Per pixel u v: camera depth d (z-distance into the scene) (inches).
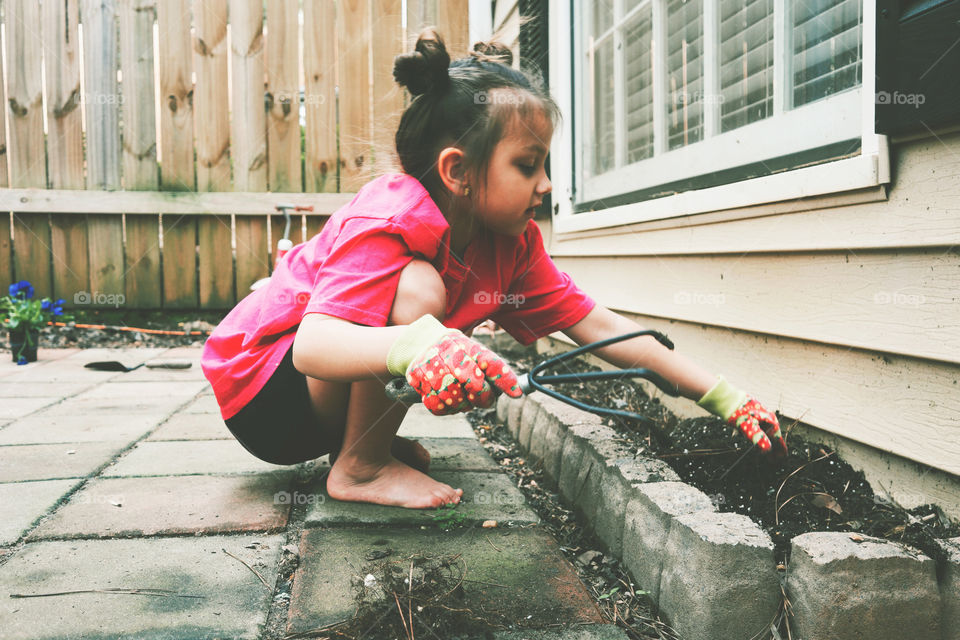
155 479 64.8
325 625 40.1
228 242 157.9
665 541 43.3
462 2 153.9
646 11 95.7
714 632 38.3
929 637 37.8
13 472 66.3
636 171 95.0
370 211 46.0
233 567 47.4
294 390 54.2
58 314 143.0
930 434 47.1
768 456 54.4
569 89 115.3
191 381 115.3
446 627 40.0
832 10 60.9
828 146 57.7
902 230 48.0
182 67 154.1
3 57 152.1
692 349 77.5
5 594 42.9
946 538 41.3
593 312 58.7
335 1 154.5
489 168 44.6
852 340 53.1
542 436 70.3
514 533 53.9
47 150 154.5
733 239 67.6
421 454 65.9
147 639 38.5
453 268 50.8
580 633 40.1
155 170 155.3
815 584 37.3
